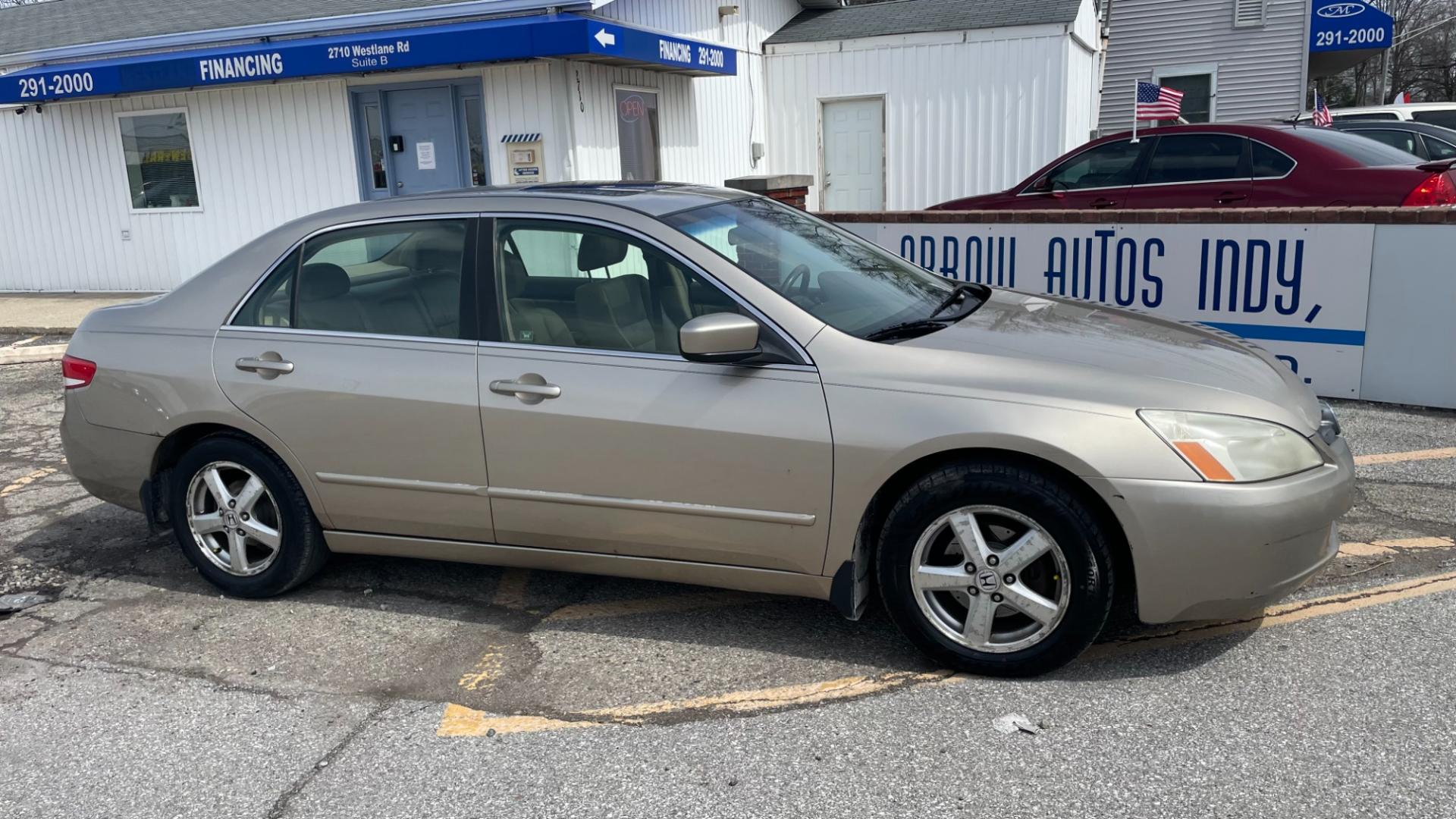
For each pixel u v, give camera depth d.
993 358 3.56
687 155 13.88
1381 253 6.63
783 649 3.92
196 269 13.64
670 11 12.97
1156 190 9.25
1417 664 3.58
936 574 3.57
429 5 11.65
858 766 3.15
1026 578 3.56
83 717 3.67
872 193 15.48
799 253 4.22
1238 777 3.00
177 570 4.98
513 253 4.06
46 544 5.37
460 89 11.89
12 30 15.45
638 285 3.88
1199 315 7.27
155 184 13.54
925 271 4.78
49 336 11.61
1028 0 15.22
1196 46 21.53
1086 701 3.45
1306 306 6.92
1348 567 4.40
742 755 3.25
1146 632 3.92
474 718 3.54
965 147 14.66
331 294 4.31
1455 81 51.69
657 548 3.89
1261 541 3.29
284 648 4.12
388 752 3.36
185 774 3.29
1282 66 20.98
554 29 10.37
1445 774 2.97
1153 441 3.31
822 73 15.38
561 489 3.92
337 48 11.20
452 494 4.09
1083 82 15.72
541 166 11.62
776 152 15.99
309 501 4.38
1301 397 3.73
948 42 14.42
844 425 3.53
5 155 14.17
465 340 4.05
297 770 3.29
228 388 4.33
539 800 3.07
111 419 4.58
